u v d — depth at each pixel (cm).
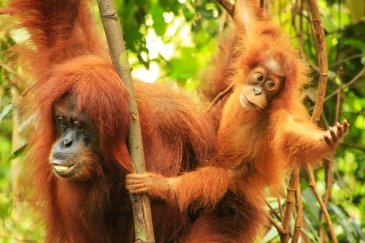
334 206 1212
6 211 1252
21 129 1055
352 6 1380
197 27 1357
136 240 839
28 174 1039
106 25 865
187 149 992
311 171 1047
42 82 962
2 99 1130
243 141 1021
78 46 994
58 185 979
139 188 859
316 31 996
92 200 945
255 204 1031
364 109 1428
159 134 970
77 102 883
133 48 1363
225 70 1175
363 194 1391
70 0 1007
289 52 1041
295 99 1023
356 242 1221
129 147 870
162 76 1473
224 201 1016
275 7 1391
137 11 1436
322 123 1330
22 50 1029
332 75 1308
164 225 984
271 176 1031
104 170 922
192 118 1000
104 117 879
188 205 983
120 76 874
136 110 868
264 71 1007
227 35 1192
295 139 936
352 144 1355
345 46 1391
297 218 1032
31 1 1010
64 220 1001
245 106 1009
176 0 1433
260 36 1058
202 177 966
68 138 894
